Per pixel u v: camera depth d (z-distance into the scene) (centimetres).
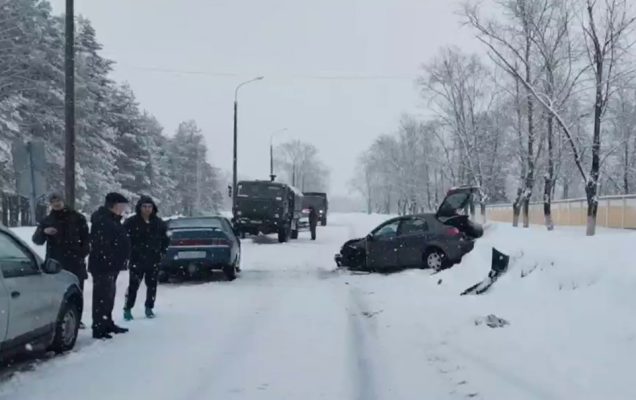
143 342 854
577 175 4922
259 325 973
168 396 613
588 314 774
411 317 1009
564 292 888
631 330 691
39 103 4481
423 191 7075
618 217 3036
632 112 3916
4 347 637
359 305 1168
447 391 626
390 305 1148
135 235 1015
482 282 1150
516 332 809
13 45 3931
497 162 4400
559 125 2773
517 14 3070
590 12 2495
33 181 1323
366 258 1745
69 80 1509
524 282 1014
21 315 668
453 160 5488
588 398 566
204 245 1495
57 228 882
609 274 828
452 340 828
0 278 644
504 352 739
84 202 4966
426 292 1276
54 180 4559
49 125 4547
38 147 1329
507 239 1373
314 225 3372
